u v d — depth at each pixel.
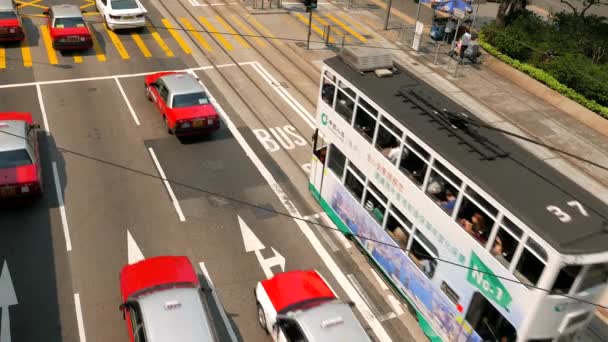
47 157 16.92
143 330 9.88
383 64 13.88
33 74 22.12
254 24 30.45
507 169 10.20
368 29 31.78
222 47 26.75
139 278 11.71
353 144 13.55
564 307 8.98
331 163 14.89
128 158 17.38
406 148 11.59
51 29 24.06
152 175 16.69
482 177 9.85
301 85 23.58
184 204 15.60
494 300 9.70
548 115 23.53
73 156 17.12
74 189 15.67
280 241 14.64
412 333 12.34
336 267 13.98
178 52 25.70
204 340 9.77
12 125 15.65
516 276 9.13
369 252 13.79
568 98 24.19
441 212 10.77
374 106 12.40
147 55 25.02
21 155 14.77
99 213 14.88
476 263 10.00
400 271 12.57
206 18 30.61
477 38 29.98
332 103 14.24
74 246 13.68
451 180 10.41
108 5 26.59
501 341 9.73
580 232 8.69
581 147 21.23
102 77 22.55
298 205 16.12
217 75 23.77
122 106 20.45
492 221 9.54
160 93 19.36
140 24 26.98
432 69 26.95
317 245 14.66
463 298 10.52
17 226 14.11
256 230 14.93
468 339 10.56
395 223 12.44
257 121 20.44
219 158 17.92
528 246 8.82
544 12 37.84
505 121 22.48
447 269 10.86
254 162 17.92
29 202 14.98
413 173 11.52
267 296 11.70
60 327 11.52
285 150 18.78
